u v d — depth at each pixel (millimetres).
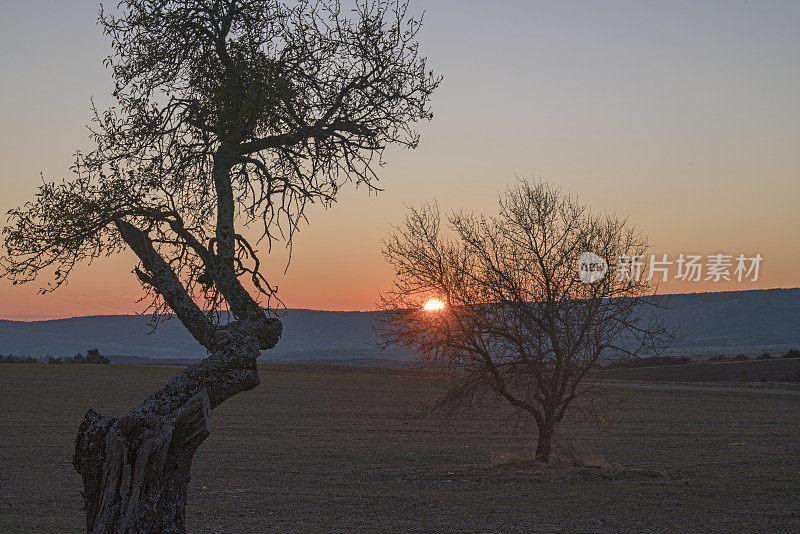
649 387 84000
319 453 34000
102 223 10500
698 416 53375
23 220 10406
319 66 11273
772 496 21609
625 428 44781
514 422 46281
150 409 9633
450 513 19156
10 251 10320
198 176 11000
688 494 21922
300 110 11188
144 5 10922
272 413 53594
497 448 36031
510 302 23969
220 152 11016
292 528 17203
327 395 69312
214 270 10656
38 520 18391
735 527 16891
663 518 18125
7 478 25906
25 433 39719
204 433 9641
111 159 10742
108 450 9438
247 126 10781
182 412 9523
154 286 10555
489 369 24875
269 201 11391
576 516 18484
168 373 93750
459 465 29797
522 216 24500
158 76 11078
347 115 11398
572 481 24391
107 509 9297
